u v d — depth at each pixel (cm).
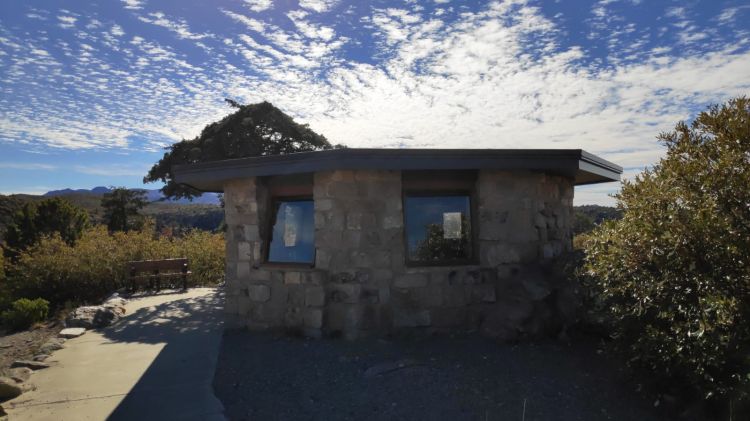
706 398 349
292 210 718
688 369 361
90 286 1117
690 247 359
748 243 331
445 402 427
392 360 546
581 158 634
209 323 780
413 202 679
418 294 648
